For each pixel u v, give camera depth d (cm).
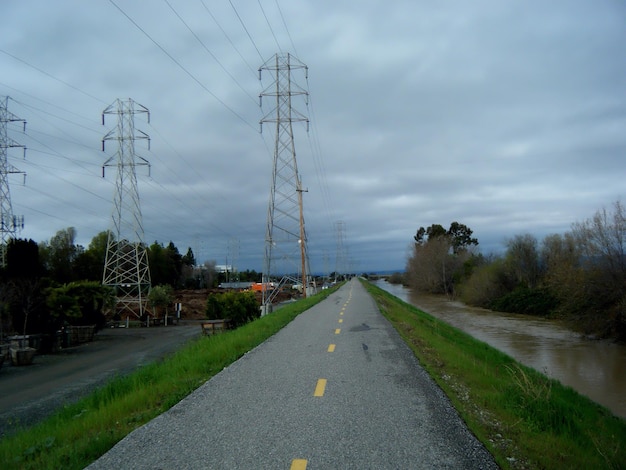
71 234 6694
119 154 4475
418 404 809
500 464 560
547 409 818
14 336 2295
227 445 620
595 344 2958
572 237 4944
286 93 4284
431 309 5794
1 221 3959
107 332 3497
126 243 5000
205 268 11588
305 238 5434
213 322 2700
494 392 938
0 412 1195
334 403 816
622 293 3111
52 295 2616
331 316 2612
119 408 802
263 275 3975
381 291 7050
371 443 624
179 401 841
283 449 604
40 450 633
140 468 550
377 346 1480
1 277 2708
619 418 1265
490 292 5919
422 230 12812
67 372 1842
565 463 612
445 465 554
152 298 4256
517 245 5691
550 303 4641
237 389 927
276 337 1708
